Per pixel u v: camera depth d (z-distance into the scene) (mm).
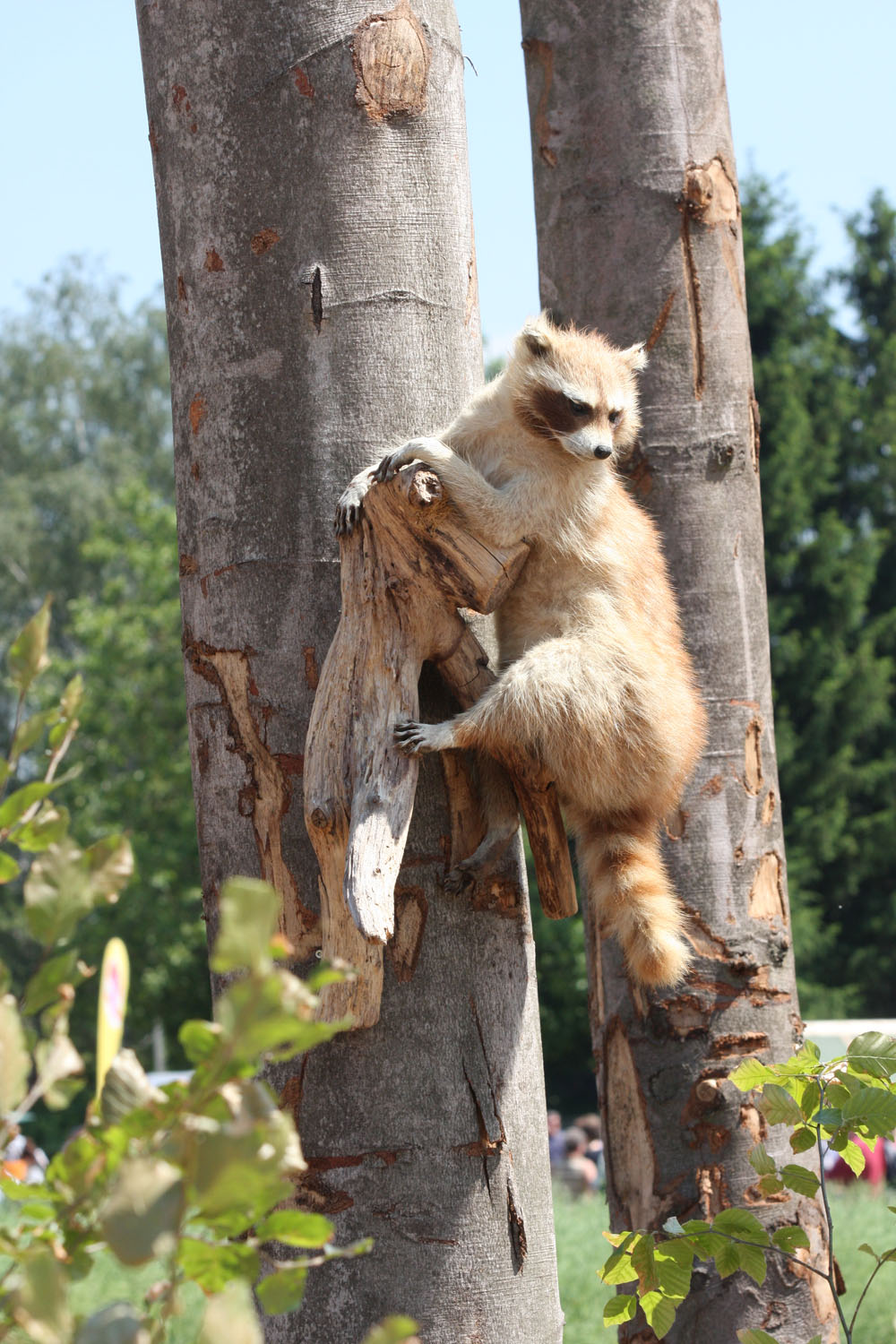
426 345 5781
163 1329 2602
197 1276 2762
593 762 6531
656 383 9375
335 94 5645
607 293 9484
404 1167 5164
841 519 49594
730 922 8977
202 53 5715
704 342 9438
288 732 5512
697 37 9586
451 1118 5254
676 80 9469
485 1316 5145
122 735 45094
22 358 62594
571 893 6047
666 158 9430
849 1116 4957
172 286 5887
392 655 5395
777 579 45125
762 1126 8656
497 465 6926
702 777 9102
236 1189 2426
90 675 45500
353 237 5648
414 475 5266
